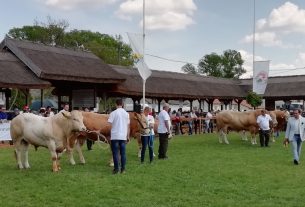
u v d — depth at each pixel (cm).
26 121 1333
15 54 2791
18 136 1351
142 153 1555
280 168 1441
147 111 1612
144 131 1535
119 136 1280
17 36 7362
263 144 2191
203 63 11081
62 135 1311
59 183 1137
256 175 1298
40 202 957
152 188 1101
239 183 1177
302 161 1611
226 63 10900
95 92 3139
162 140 1658
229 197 1017
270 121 2466
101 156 1702
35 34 7025
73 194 1025
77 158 1638
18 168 1369
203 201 974
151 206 928
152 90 3478
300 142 1559
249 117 2286
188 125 3275
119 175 1259
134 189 1084
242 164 1519
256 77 3853
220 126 2373
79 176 1230
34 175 1242
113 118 1285
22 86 2489
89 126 1451
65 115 1304
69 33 7556
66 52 3147
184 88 3891
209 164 1509
